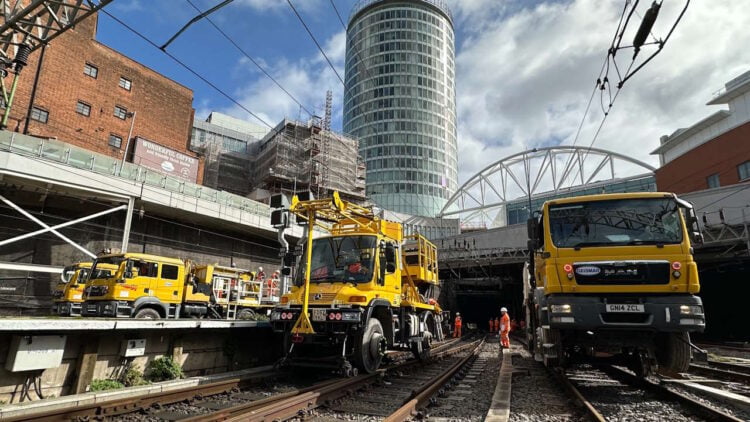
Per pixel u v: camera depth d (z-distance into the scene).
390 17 125.75
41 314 20.45
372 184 109.06
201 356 10.37
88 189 21.02
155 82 38.66
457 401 7.53
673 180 45.16
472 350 18.08
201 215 26.39
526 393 8.31
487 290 56.19
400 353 15.35
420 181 108.88
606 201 8.30
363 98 120.69
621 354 9.09
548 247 8.22
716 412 5.96
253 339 12.02
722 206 30.47
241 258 31.44
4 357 6.97
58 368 7.66
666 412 6.54
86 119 32.34
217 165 52.22
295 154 50.34
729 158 37.75
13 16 12.77
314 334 9.42
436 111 118.12
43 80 29.56
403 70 119.25
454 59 134.62
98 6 12.23
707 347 22.61
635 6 7.83
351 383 8.38
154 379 9.00
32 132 28.23
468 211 85.50
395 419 5.66
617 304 7.40
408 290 12.72
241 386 8.54
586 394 8.04
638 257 7.57
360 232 11.00
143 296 15.09
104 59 34.41
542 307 8.86
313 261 10.69
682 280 7.28
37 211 22.14
